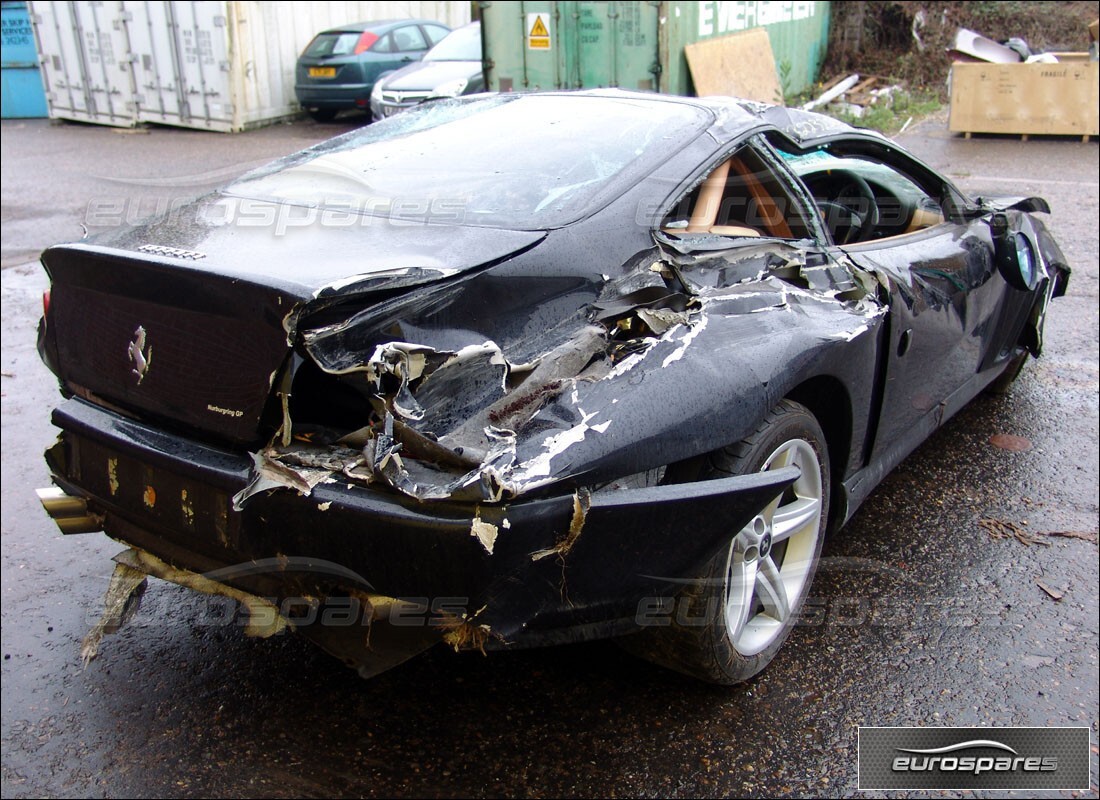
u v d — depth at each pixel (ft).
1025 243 12.91
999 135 39.91
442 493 6.19
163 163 39.06
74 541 11.95
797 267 9.30
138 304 7.68
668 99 10.51
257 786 7.93
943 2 54.19
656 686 9.01
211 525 7.25
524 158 9.23
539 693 8.93
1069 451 13.61
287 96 50.60
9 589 10.85
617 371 7.22
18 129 52.44
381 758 8.20
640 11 32.58
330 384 7.14
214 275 6.98
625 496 6.71
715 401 7.40
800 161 10.77
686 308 8.16
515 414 6.79
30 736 8.54
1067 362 17.03
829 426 9.71
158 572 8.04
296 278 6.92
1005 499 12.30
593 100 10.63
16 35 55.26
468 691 8.97
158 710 8.85
